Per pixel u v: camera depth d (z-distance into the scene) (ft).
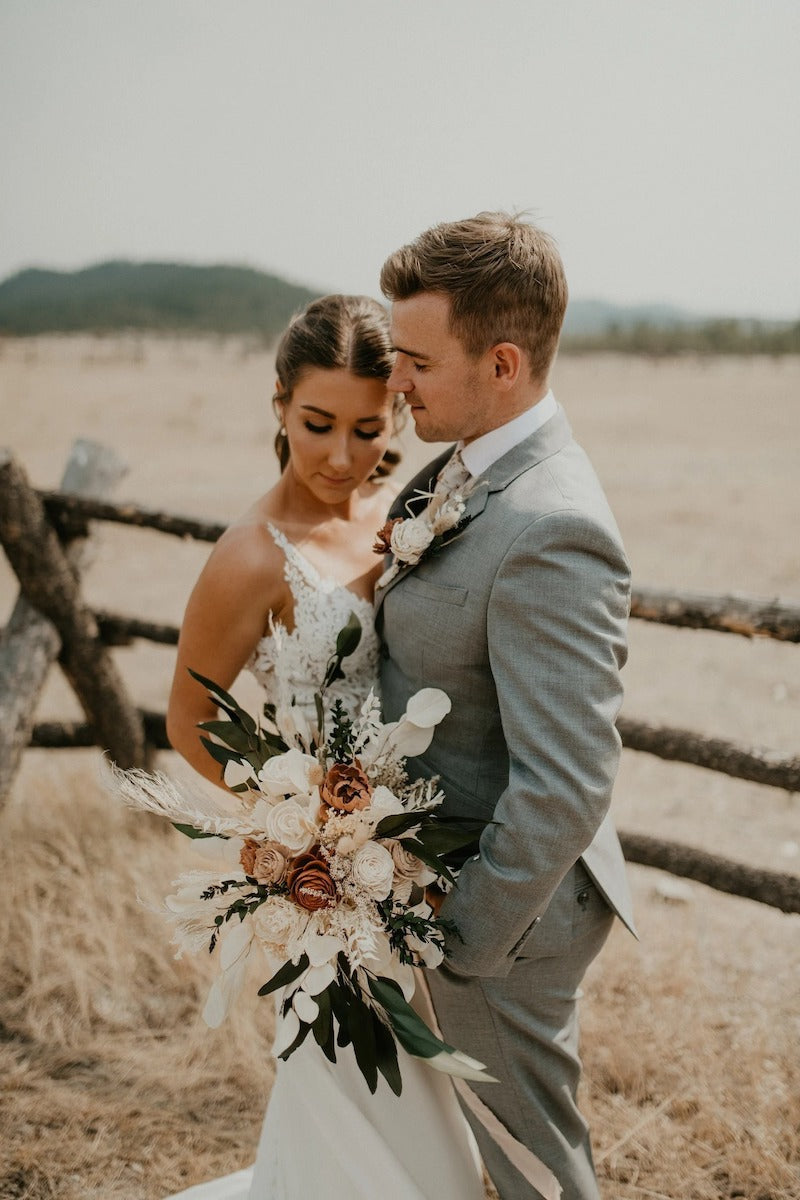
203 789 5.39
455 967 5.16
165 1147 7.75
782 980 9.87
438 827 4.88
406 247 5.17
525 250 4.98
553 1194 5.52
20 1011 9.25
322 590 5.97
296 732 5.15
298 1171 5.85
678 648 21.25
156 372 102.94
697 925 10.93
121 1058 8.70
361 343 5.58
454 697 5.35
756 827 13.53
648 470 43.60
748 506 34.50
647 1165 7.49
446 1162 5.88
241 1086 8.43
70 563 12.31
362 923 4.66
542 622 4.71
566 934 5.50
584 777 4.67
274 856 4.75
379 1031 5.01
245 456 46.68
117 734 12.69
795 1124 7.72
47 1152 7.64
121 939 10.01
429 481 5.90
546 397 5.40
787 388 89.66
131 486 37.81
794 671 19.56
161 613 22.67
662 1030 8.76
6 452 11.07
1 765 11.53
